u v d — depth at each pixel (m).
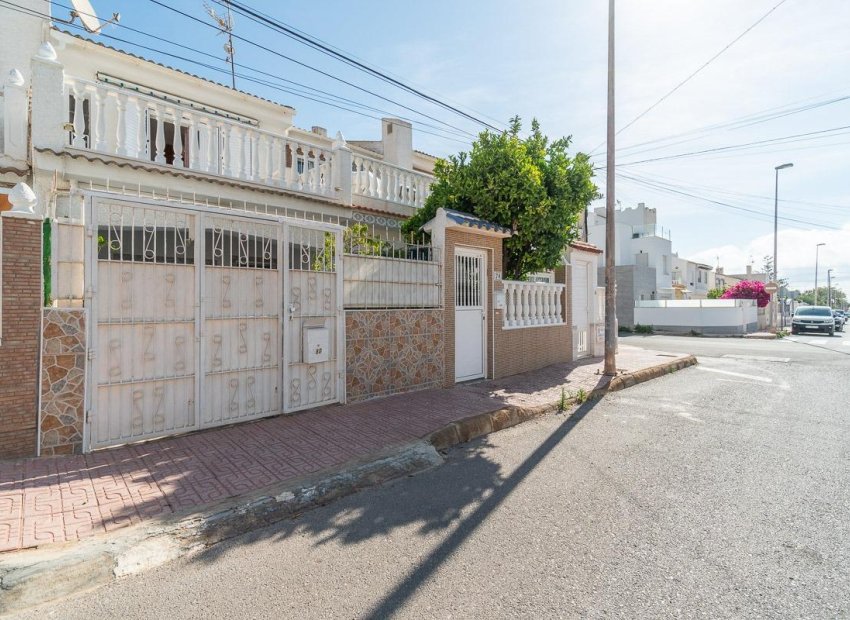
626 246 38.44
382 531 3.70
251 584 3.01
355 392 7.42
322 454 5.16
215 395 5.96
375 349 7.68
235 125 8.70
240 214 6.11
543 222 9.59
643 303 29.28
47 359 4.83
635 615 2.64
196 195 8.24
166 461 4.86
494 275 9.73
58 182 7.03
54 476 4.39
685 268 47.62
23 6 8.81
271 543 3.54
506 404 7.43
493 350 9.71
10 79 7.15
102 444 5.14
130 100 7.65
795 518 3.84
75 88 7.18
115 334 5.20
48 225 4.89
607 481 4.69
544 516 3.93
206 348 5.86
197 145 8.38
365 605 2.77
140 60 9.96
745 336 24.31
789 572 3.06
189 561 3.30
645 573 3.07
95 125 7.32
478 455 5.59
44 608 2.80
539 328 11.27
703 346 18.47
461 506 4.15
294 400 6.71
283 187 9.24
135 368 5.33
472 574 3.08
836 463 5.16
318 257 7.01
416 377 8.30
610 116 10.16
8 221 4.62
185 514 3.75
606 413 7.55
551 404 7.69
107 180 7.32
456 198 9.94
